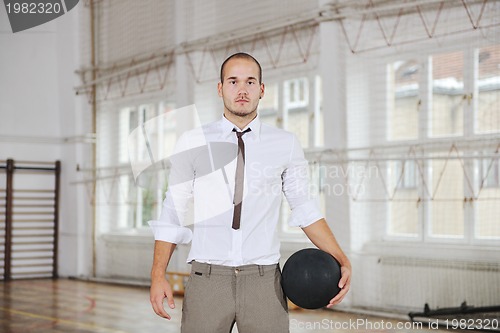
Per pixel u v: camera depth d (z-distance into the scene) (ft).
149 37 26.84
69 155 30.25
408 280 17.60
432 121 17.75
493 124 16.40
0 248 29.27
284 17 20.99
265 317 6.12
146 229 26.94
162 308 6.07
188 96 24.41
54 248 30.37
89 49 29.73
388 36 18.39
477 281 16.21
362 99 18.89
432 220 17.61
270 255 6.26
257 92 6.30
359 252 18.66
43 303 21.08
